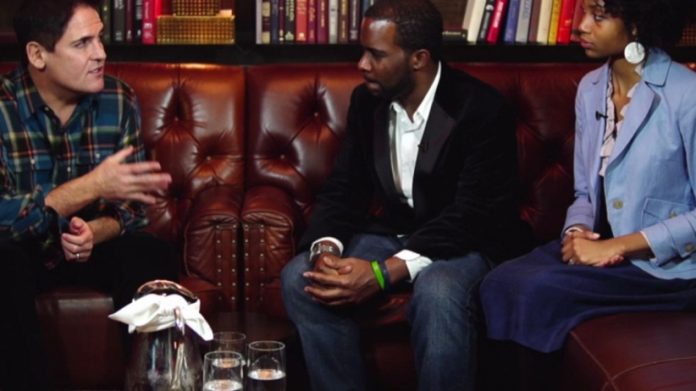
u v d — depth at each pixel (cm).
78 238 264
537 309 249
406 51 273
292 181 325
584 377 230
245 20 357
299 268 273
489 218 276
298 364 280
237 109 331
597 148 271
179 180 325
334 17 345
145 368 180
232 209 298
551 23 345
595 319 247
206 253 294
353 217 291
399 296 275
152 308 179
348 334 268
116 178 261
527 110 328
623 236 257
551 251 275
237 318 281
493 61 366
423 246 269
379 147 285
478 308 264
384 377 275
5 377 247
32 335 248
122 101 291
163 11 352
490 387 270
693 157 256
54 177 283
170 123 330
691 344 221
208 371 180
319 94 330
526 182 325
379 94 280
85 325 270
